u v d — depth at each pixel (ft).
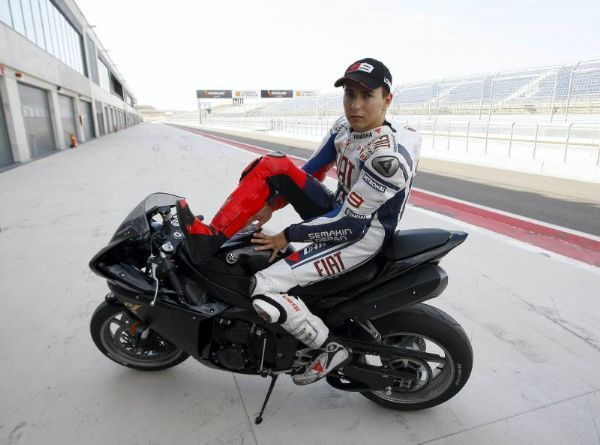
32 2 48.60
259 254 6.67
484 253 14.80
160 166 37.37
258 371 6.83
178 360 8.04
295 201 6.84
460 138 62.95
